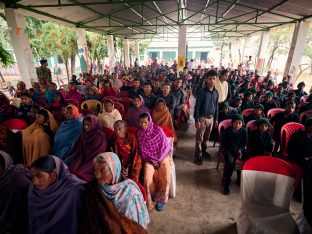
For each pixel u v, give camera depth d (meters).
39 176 1.56
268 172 2.20
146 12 9.95
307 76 16.44
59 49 12.93
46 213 1.63
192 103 9.25
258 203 2.25
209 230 2.50
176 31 17.05
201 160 4.03
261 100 5.41
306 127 3.19
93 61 15.74
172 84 5.82
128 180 1.83
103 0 6.94
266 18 8.91
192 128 6.01
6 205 1.74
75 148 3.00
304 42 7.75
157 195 2.87
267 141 3.36
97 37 14.85
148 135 2.86
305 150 3.19
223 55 26.28
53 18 7.68
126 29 13.38
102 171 1.64
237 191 3.24
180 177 3.59
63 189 1.65
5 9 5.99
